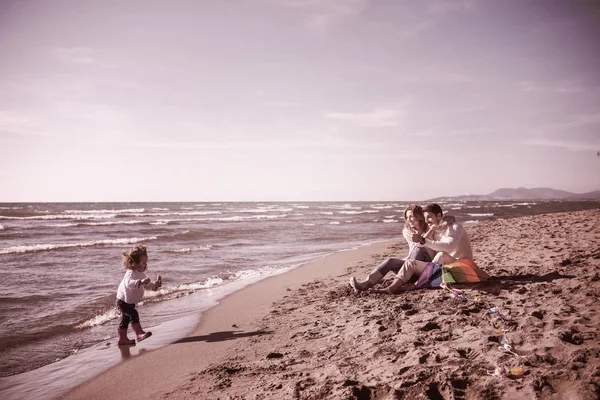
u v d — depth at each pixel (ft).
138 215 147.74
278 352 11.97
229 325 16.38
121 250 45.16
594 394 6.59
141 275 14.99
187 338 14.88
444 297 14.99
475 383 7.80
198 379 10.47
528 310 11.94
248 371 10.61
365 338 11.87
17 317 18.40
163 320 17.80
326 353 11.22
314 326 14.46
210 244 53.16
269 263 35.81
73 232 73.00
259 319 16.85
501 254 25.84
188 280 27.78
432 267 16.80
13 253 41.88
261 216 148.87
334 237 63.98
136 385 10.65
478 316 12.17
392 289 17.31
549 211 165.17
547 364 8.11
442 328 11.66
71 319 18.13
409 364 9.29
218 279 27.86
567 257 21.09
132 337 15.67
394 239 59.98
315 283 24.59
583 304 12.03
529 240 32.89
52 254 41.37
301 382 9.14
